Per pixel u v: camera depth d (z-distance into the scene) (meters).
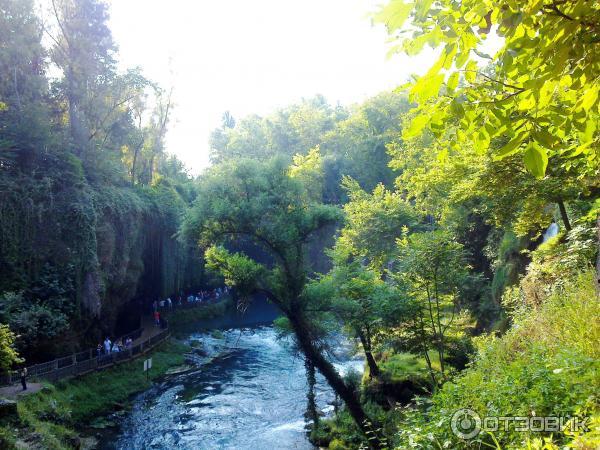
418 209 27.58
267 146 61.19
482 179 11.20
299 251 17.59
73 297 21.92
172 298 42.09
